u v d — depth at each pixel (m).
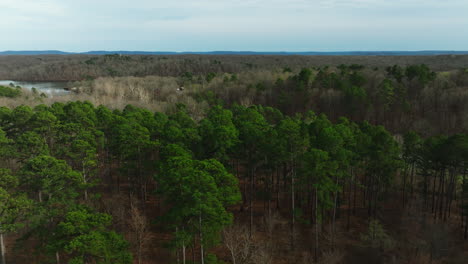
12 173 37.75
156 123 45.81
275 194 50.50
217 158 39.00
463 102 79.12
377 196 44.16
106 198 44.12
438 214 44.97
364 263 35.28
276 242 38.84
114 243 25.06
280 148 36.00
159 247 36.69
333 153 36.09
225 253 36.22
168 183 28.41
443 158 39.03
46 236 26.81
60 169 30.11
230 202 29.09
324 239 39.28
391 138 39.66
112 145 43.94
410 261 34.62
